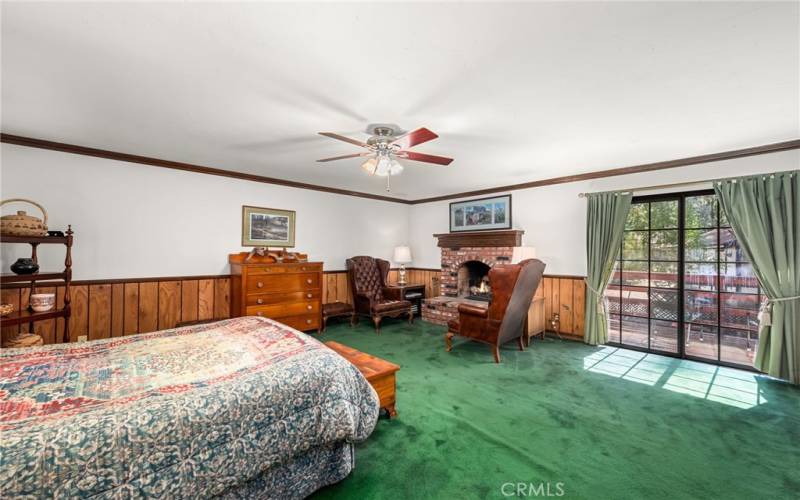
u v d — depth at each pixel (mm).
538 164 4109
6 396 1378
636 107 2475
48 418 1205
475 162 4020
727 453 2098
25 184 3246
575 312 4684
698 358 3832
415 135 2402
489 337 3797
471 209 5984
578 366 3637
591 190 4543
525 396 2891
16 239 2701
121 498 1141
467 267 6172
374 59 1871
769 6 1443
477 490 1770
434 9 1473
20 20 1543
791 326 3164
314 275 4930
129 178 3834
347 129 2910
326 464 1780
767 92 2229
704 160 3670
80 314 3529
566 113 2576
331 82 2125
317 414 1679
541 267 3826
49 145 3314
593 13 1495
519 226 5285
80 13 1497
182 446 1285
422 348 4281
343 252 6035
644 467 1962
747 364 3570
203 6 1457
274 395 1559
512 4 1438
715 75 2021
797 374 3146
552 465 1974
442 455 2061
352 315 5531
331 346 2996
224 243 4590
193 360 1838
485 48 1768
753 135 3051
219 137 3174
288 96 2314
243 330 2436
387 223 6746
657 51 1788
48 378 1572
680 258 3943
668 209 4039
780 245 3197
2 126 2926
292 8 1469
